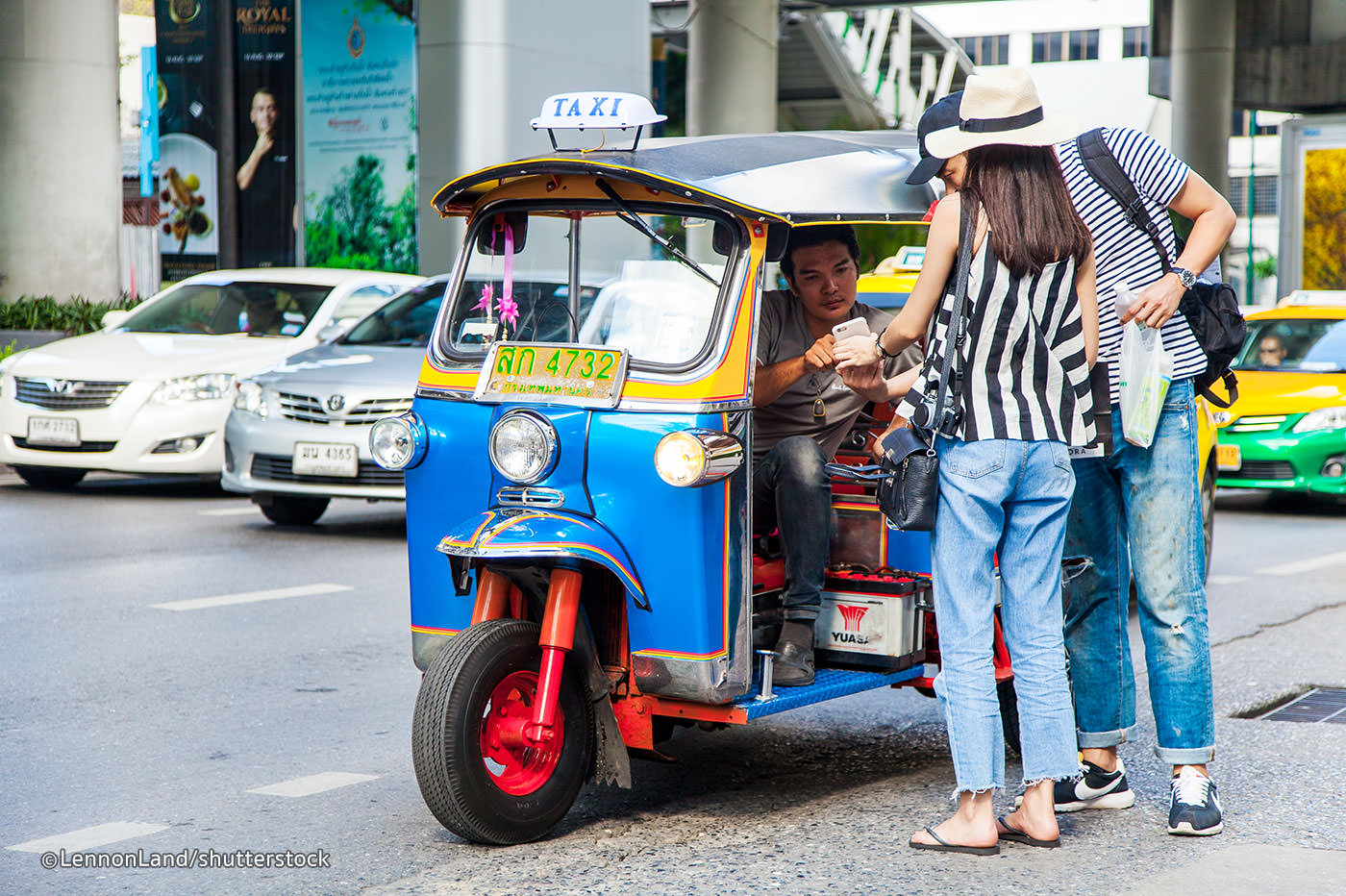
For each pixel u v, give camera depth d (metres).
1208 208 4.13
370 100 20.30
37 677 6.29
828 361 4.41
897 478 3.95
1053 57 76.19
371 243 20.55
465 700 4.01
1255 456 12.73
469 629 4.11
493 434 4.16
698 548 4.02
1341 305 14.54
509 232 4.41
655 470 4.02
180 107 21.52
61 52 19.39
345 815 4.52
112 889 3.90
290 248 21.00
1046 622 4.01
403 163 20.23
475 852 4.12
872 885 3.79
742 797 4.70
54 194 19.48
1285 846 4.09
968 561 3.94
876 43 38.91
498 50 16.97
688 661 4.04
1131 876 3.86
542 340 4.33
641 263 4.24
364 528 10.64
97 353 11.98
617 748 4.23
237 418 10.30
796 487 4.42
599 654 4.29
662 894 3.75
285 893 3.85
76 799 4.69
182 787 4.82
